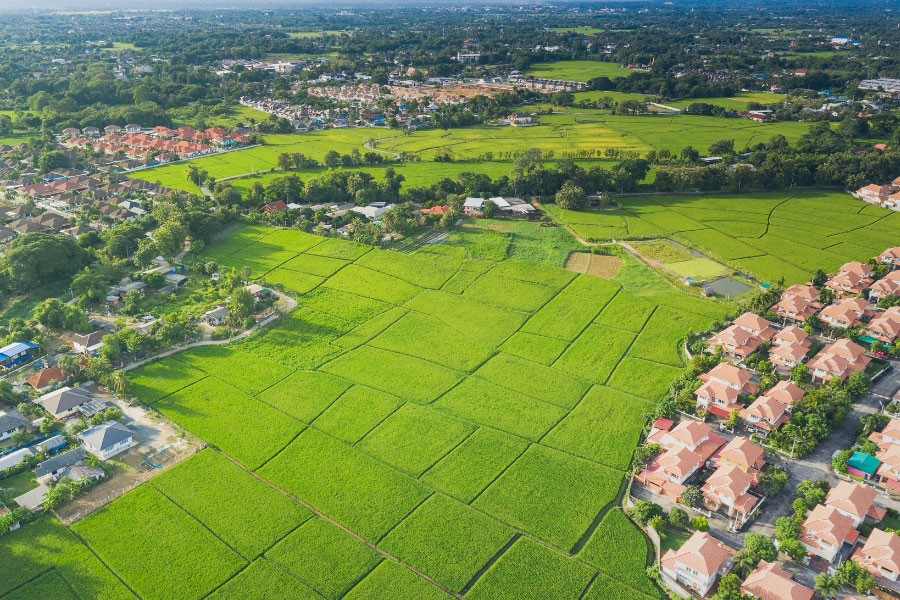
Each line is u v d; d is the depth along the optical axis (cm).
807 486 11988
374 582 10562
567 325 18562
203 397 15388
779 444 13350
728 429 14075
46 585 10538
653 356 16962
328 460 13312
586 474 12900
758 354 16725
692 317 18788
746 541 10812
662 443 13375
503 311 19400
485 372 16375
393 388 15725
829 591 10031
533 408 14962
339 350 17412
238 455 13462
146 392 15588
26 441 13912
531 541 11375
